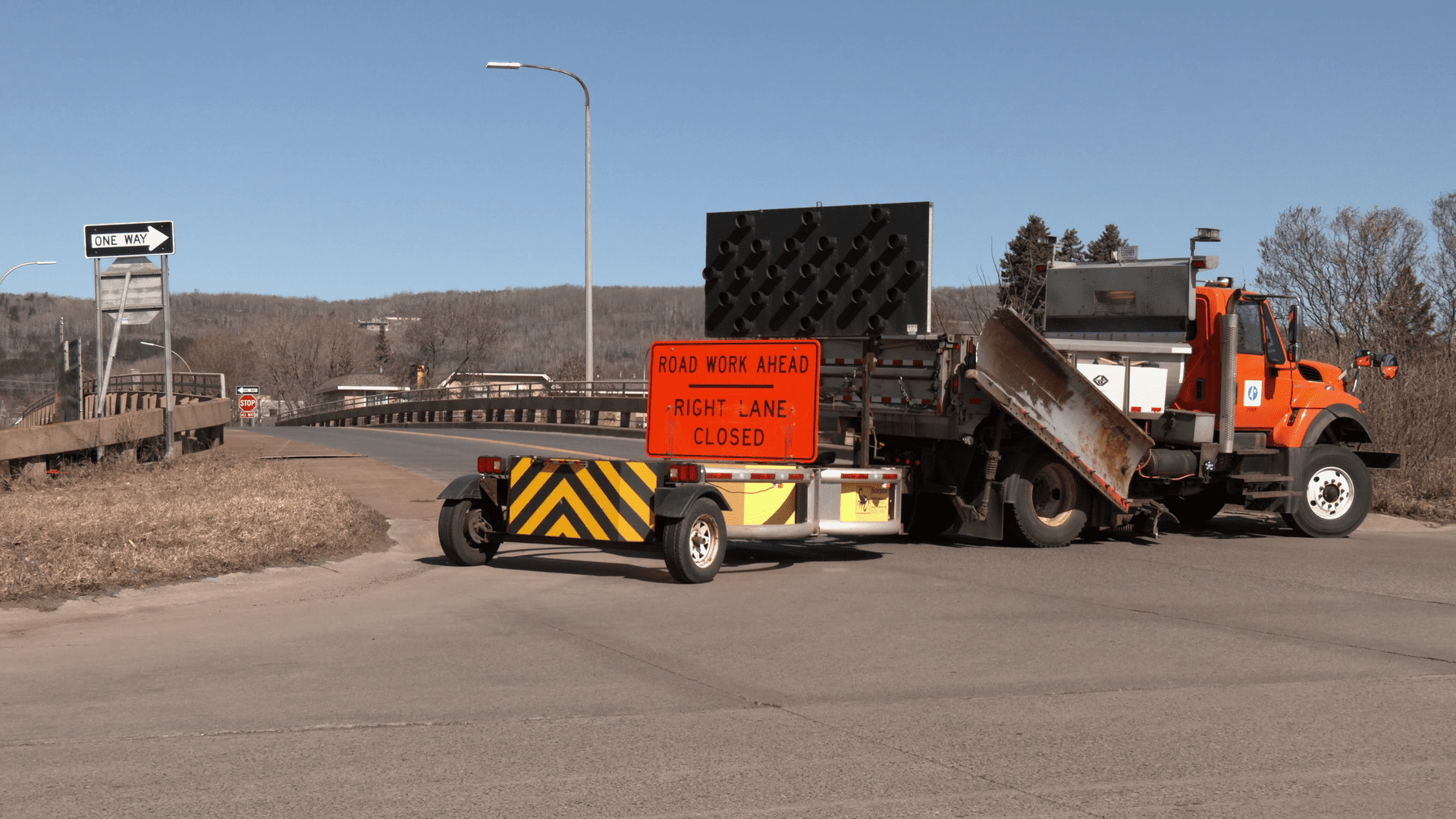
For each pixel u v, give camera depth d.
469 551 11.91
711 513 11.14
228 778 5.33
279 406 137.50
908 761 5.68
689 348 13.07
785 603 10.05
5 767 5.47
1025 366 13.06
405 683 7.14
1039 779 5.42
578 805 5.01
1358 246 43.41
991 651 8.19
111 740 5.90
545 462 11.65
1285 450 15.08
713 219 14.23
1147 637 8.75
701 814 4.91
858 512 12.47
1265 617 9.65
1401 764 5.70
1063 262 15.87
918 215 12.95
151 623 8.91
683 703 6.73
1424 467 19.94
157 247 19.72
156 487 15.78
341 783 5.27
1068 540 13.88
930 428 13.37
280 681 7.18
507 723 6.29
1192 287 14.48
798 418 12.50
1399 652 8.32
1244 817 4.94
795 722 6.35
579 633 8.70
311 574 11.04
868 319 13.23
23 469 17.39
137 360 153.12
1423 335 32.16
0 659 7.72
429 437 36.66
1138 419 14.45
